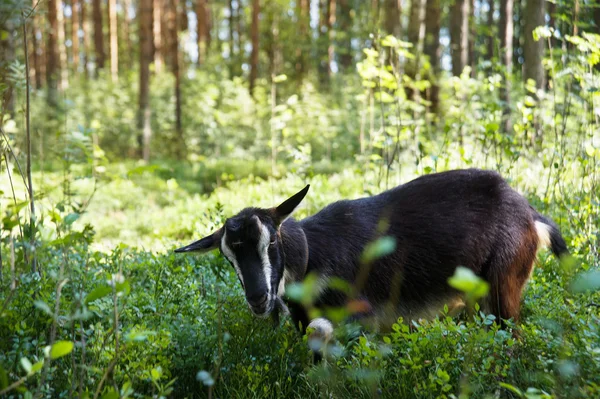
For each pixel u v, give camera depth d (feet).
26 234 16.63
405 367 14.16
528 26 41.52
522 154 30.25
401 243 16.85
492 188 17.58
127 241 31.94
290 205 15.28
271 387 14.87
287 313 16.63
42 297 16.28
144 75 79.10
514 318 17.29
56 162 52.47
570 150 28.78
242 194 38.91
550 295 17.81
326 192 34.99
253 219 14.56
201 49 113.70
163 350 15.02
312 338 14.99
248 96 81.15
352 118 62.59
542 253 21.35
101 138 77.51
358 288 15.52
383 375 13.67
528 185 29.01
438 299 17.39
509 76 32.53
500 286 17.20
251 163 60.95
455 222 17.15
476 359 14.01
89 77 118.01
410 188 17.78
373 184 31.32
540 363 13.50
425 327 14.97
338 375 14.29
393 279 16.80
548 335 14.11
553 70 26.89
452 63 60.90
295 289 9.18
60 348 9.48
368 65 30.91
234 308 17.30
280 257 15.10
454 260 17.06
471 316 17.62
